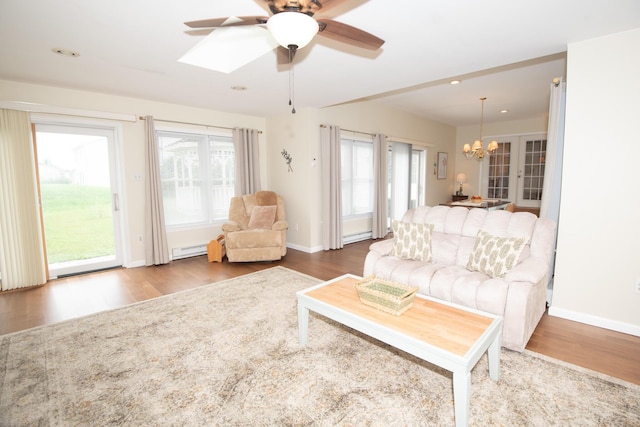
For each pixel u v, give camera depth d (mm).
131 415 1633
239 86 3605
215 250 4578
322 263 4461
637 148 2281
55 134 3766
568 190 2588
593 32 2285
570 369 1965
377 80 3385
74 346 2301
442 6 1914
